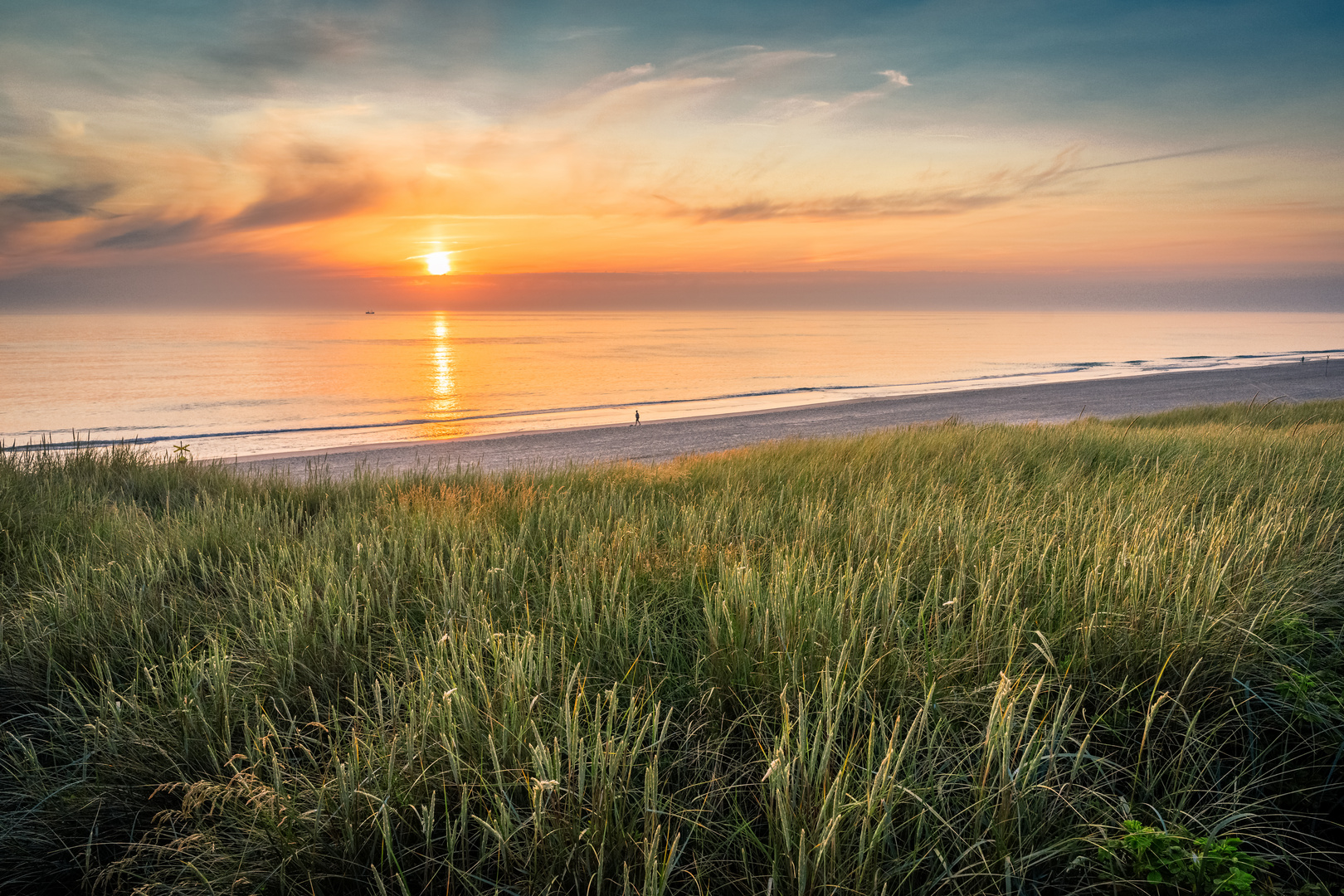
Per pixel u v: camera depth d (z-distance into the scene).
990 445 10.02
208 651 3.18
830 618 2.96
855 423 33.44
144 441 31.98
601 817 2.02
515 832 1.96
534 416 43.41
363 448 28.06
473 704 2.52
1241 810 2.18
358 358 113.56
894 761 2.14
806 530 4.76
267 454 26.94
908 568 3.77
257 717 2.66
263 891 2.03
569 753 2.12
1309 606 3.31
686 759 2.42
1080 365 90.50
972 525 4.71
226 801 2.26
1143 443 9.69
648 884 1.79
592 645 3.14
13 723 2.93
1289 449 8.29
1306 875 2.06
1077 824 2.13
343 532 5.12
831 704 2.44
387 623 3.43
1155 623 2.93
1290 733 2.60
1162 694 2.63
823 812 1.88
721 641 2.98
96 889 2.21
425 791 2.22
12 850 2.27
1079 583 3.52
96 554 4.64
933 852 1.98
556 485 8.01
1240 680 2.78
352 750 2.34
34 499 6.28
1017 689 2.54
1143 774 2.40
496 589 3.83
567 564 4.00
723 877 2.03
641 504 6.15
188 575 4.27
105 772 2.50
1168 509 5.01
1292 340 171.25
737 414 38.56
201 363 98.50
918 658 2.82
